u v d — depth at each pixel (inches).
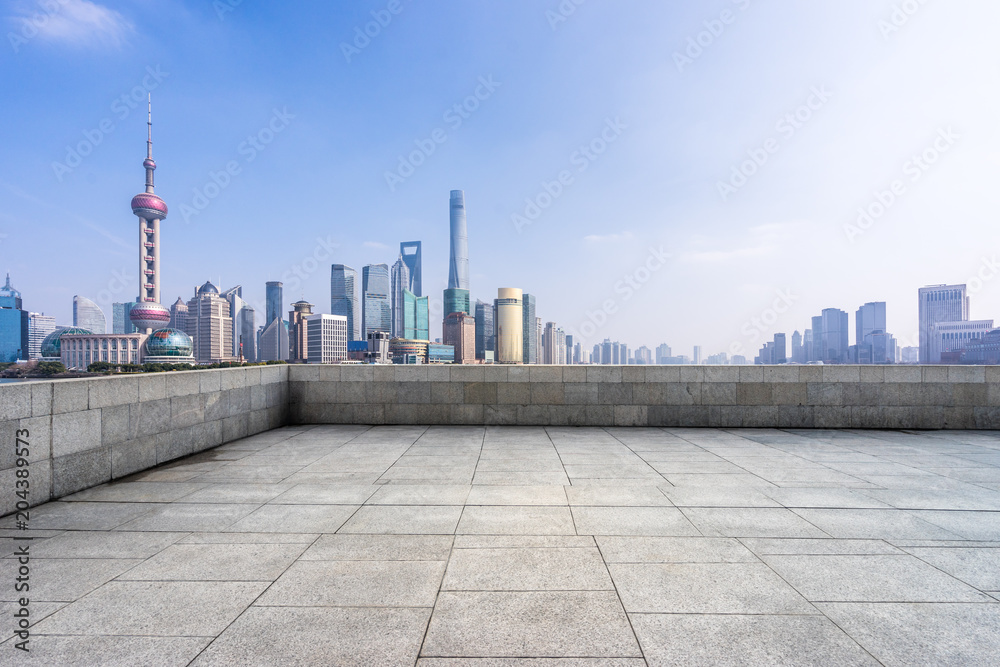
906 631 107.7
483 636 105.5
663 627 109.0
